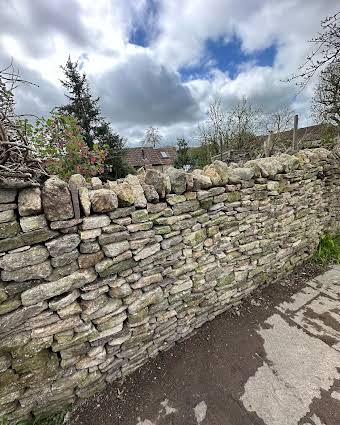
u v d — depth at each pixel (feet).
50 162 9.37
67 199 4.51
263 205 9.05
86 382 5.52
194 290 7.39
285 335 7.43
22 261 4.21
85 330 5.24
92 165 13.21
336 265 11.55
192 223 6.93
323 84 29.58
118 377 6.18
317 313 8.34
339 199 13.75
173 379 6.18
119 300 5.73
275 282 10.30
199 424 5.17
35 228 4.28
